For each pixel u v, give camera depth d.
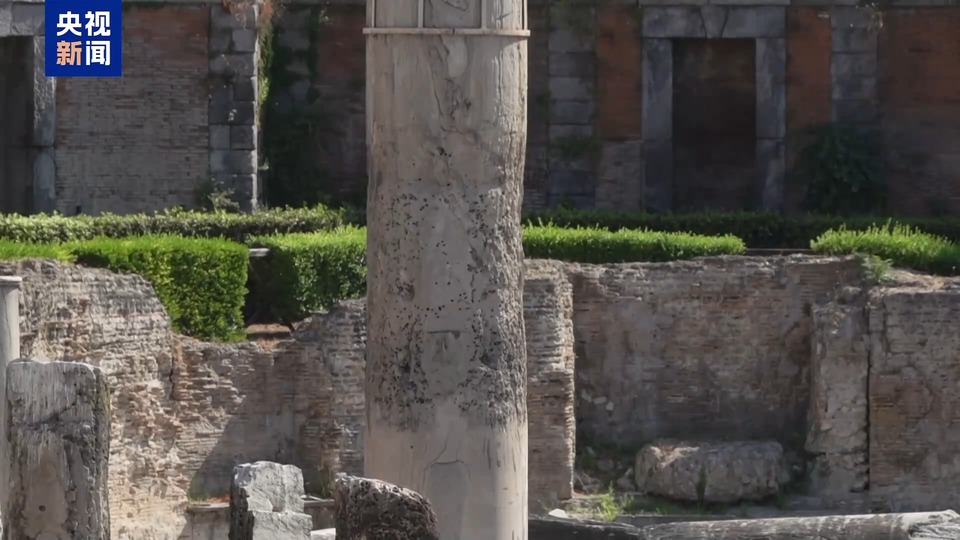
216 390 29.11
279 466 16.09
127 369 27.77
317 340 29.89
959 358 31.16
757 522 19.36
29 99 37.31
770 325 32.47
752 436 32.50
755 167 40.75
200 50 37.50
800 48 40.44
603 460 31.97
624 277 32.41
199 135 37.53
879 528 18.94
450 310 16.11
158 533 28.03
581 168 40.47
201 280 29.97
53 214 35.03
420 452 16.12
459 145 16.02
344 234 33.19
